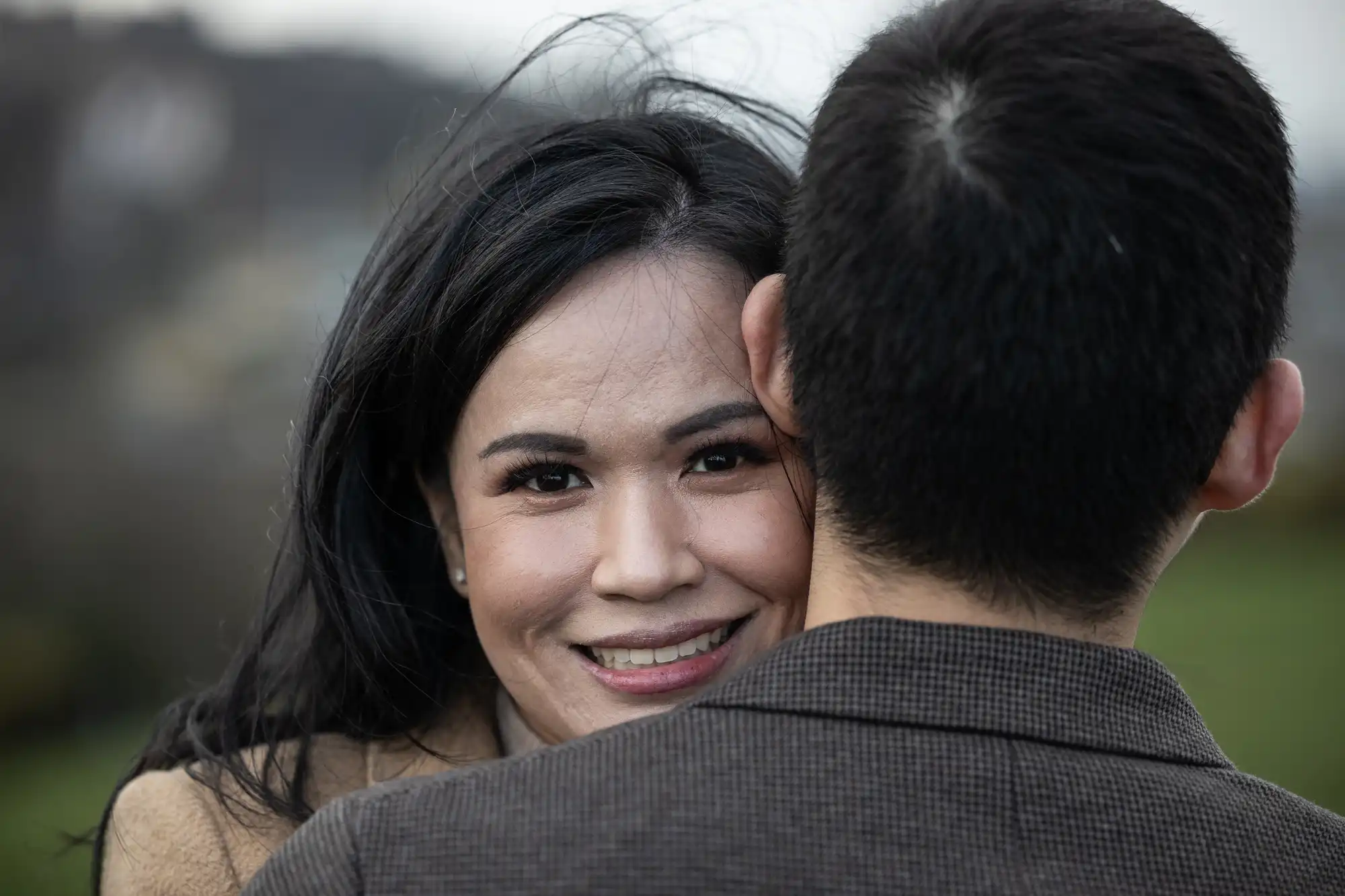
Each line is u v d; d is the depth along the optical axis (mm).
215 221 12125
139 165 12188
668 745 1143
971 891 1071
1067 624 1196
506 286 1729
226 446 9391
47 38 12188
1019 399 1105
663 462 1747
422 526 2021
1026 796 1112
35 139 11797
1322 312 13430
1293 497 13906
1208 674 9102
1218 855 1138
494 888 1087
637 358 1714
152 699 8219
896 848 1083
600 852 1087
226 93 12648
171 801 1914
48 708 7922
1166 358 1113
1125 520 1158
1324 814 1237
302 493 2039
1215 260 1123
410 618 2084
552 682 1858
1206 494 1276
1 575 8219
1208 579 12250
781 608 1818
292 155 12586
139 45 12453
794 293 1264
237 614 8414
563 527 1785
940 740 1128
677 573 1733
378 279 1976
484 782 1155
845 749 1121
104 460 8836
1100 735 1159
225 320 10922
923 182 1125
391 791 1182
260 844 1882
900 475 1159
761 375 1459
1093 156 1099
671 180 1773
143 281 11602
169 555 8430
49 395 9812
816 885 1068
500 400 1766
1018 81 1125
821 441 1225
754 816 1094
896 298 1127
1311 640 9891
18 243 11461
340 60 12945
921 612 1195
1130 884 1103
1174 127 1115
